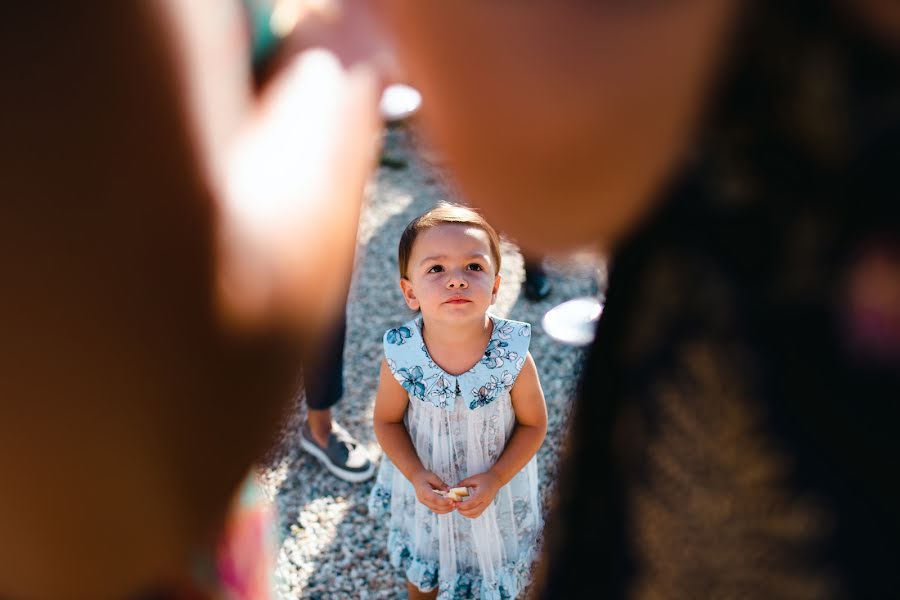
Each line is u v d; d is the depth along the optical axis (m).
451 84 0.61
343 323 2.96
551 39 0.57
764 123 0.64
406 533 2.45
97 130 0.59
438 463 2.25
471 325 2.10
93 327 0.63
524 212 0.68
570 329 3.78
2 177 0.58
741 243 0.67
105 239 0.61
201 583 0.86
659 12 0.57
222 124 0.66
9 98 0.57
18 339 0.62
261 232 0.67
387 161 5.08
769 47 0.63
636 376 0.75
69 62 0.57
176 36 0.61
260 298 0.68
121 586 0.74
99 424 0.66
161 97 0.60
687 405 0.71
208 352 0.67
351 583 2.89
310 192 0.70
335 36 0.74
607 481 0.80
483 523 2.29
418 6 0.60
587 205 0.66
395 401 2.23
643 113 0.60
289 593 2.86
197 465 0.70
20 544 0.70
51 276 0.61
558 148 0.61
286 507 3.14
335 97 0.72
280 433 0.84
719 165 0.67
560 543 0.88
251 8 0.69
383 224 4.68
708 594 0.73
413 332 2.19
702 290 0.69
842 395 0.65
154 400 0.66
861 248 0.63
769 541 0.69
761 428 0.68
